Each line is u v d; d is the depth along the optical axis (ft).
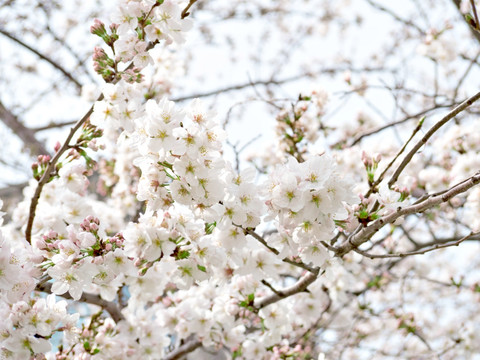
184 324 13.21
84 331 11.86
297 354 14.26
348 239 9.55
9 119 27.66
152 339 13.00
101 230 9.34
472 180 8.36
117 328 12.78
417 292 27.43
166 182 9.20
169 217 9.10
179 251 9.45
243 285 12.56
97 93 14.83
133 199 17.20
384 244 14.20
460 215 19.10
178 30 10.95
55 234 9.57
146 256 8.96
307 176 8.46
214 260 9.59
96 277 9.25
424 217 18.30
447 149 17.39
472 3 10.09
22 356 9.64
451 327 22.86
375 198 9.62
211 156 8.64
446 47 19.26
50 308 10.09
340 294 15.78
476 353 20.33
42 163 11.69
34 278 9.75
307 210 8.48
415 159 16.39
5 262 9.07
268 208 8.79
